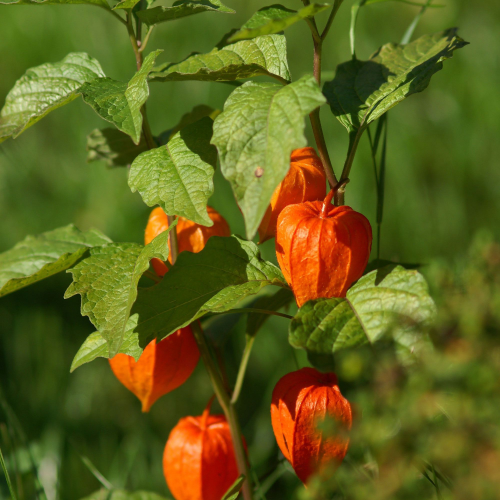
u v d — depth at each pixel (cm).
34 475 113
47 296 168
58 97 104
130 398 151
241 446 107
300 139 94
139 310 100
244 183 95
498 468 93
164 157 101
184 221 106
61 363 153
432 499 98
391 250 169
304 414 100
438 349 96
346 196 172
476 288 96
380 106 103
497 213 174
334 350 96
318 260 98
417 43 109
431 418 96
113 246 104
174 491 108
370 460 104
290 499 123
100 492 112
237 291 101
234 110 97
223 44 104
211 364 107
